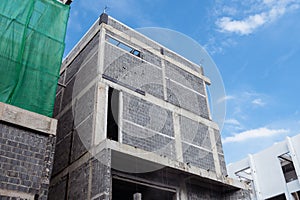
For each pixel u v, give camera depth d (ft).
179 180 31.76
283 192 56.70
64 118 36.47
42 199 19.88
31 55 24.50
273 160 60.54
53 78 25.00
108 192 23.76
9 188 18.93
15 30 24.22
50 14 27.30
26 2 26.02
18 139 20.85
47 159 21.48
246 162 65.00
